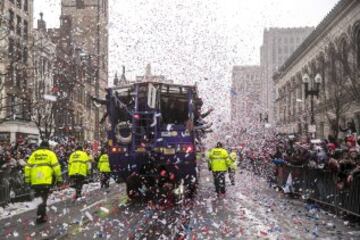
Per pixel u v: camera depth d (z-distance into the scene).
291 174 20.00
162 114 16.84
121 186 25.56
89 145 29.67
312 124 28.78
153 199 17.50
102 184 23.91
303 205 16.66
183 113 16.94
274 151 27.78
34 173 12.11
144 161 16.58
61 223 12.05
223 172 19.67
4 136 42.81
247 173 40.28
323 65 34.91
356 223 12.41
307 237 10.19
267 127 44.91
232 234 10.41
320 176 15.97
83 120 52.78
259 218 13.06
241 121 43.44
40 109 36.19
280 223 12.22
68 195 19.83
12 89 31.42
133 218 12.93
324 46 44.50
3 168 16.19
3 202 15.55
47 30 53.12
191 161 16.72
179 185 17.25
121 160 16.73
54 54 40.69
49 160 12.27
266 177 29.94
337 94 30.48
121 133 16.78
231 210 14.70
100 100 17.62
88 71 56.12
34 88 34.06
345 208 13.32
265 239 9.91
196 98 17.86
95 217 13.08
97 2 65.69
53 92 34.69
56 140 34.56
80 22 63.44
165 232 10.72
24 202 17.27
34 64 32.91
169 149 16.62
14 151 19.62
